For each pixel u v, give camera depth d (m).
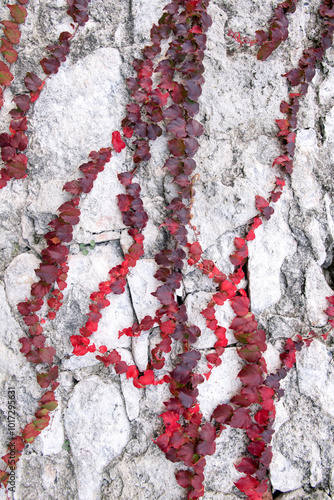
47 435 1.67
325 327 1.69
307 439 1.67
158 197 1.69
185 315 1.65
